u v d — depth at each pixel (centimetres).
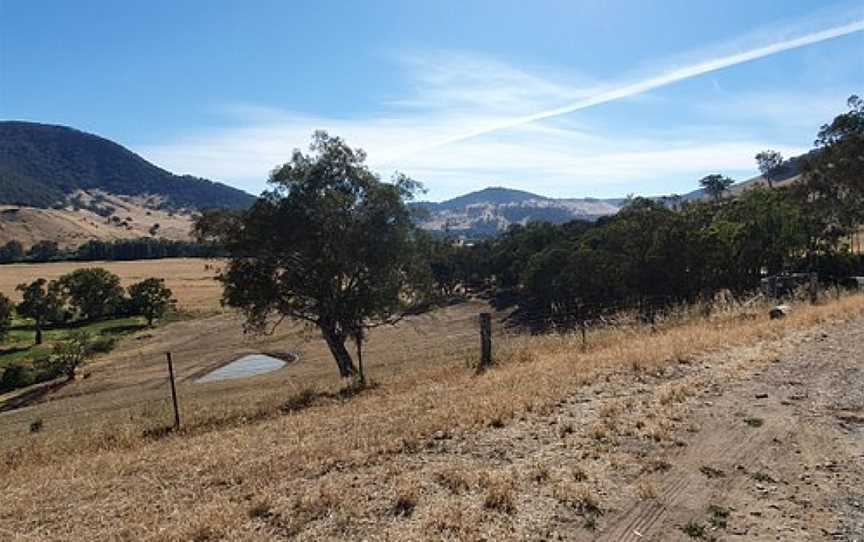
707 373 1121
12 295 10912
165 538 593
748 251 5238
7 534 666
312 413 1270
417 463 754
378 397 1360
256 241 2800
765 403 925
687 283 5262
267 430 1109
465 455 773
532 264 7062
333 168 2878
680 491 640
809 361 1173
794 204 6306
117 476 884
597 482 663
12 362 6425
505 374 1323
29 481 951
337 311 2931
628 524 574
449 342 5531
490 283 10412
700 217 6569
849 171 6372
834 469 678
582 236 7475
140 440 1266
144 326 9019
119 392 4872
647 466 702
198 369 5700
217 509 651
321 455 827
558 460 731
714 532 557
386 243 2878
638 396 997
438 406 1064
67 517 711
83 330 8675
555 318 5706
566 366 1294
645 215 5703
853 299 1934
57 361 5925
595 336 1825
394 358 4181
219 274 2995
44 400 5097
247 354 6412
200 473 829
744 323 1702
